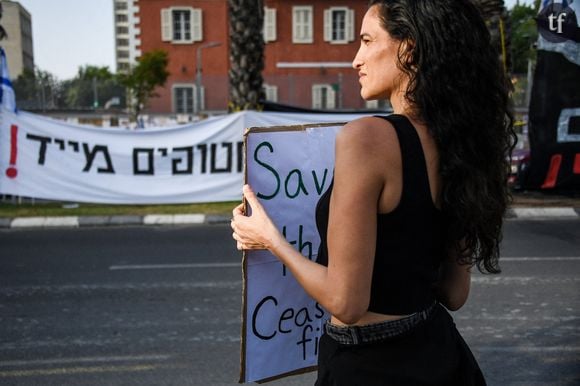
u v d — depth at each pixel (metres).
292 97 32.47
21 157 10.95
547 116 9.20
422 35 1.36
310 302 1.92
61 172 11.06
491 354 4.34
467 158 1.38
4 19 50.12
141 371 4.16
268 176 1.84
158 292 6.09
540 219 10.43
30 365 4.29
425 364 1.41
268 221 1.58
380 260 1.36
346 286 1.30
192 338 4.78
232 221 1.67
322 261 1.49
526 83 21.06
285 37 34.31
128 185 11.23
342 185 1.32
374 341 1.41
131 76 28.67
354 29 34.28
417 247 1.39
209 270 7.02
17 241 8.95
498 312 5.27
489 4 11.64
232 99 12.77
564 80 8.88
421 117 1.38
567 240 8.55
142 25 33.78
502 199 1.52
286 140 1.87
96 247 8.46
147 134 11.14
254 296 1.81
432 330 1.46
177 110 33.72
